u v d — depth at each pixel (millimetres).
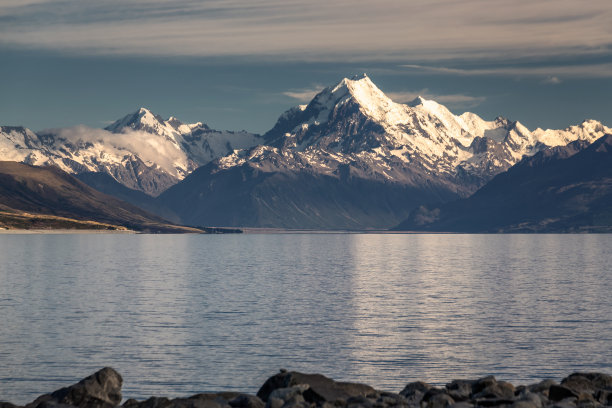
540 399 48281
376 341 85375
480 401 47781
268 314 105812
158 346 81500
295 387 50312
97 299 122938
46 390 64438
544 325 97500
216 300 122562
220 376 69000
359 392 52625
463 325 97000
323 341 85062
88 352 78125
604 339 87250
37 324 95188
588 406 47938
